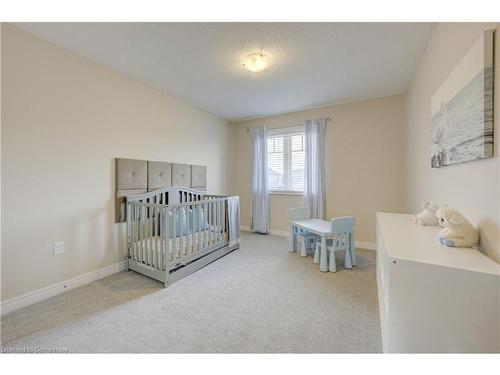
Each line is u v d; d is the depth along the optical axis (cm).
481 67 106
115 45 206
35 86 191
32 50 189
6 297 177
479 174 113
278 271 262
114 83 253
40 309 182
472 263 91
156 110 306
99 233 240
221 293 210
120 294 207
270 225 447
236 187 483
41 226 196
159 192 302
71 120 216
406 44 204
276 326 163
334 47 209
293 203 421
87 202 229
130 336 151
